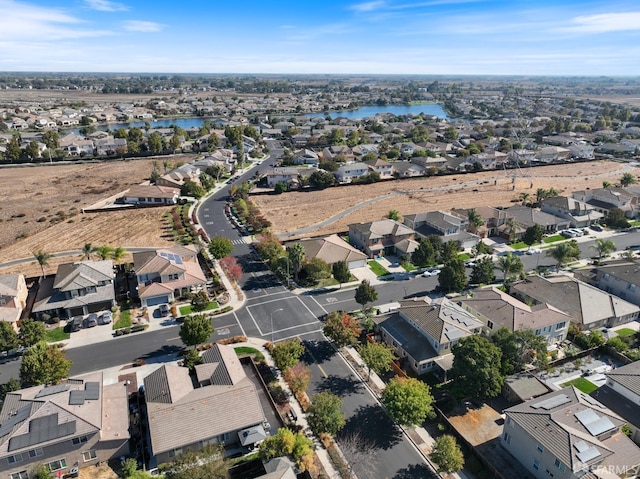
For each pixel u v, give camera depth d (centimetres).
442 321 6288
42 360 5434
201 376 5488
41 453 4331
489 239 11069
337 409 5006
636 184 15500
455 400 5491
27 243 10556
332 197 14650
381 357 5819
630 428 4969
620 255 9969
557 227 11631
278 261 8775
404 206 13638
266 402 5547
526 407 4800
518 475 4491
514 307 6800
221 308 7731
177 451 4575
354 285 8662
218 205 13825
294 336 6969
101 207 13150
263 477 4066
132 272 9031
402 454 4788
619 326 7300
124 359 6366
